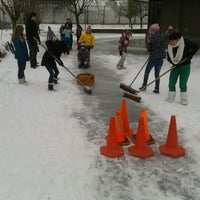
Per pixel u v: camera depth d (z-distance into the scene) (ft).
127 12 123.13
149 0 61.77
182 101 24.80
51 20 126.93
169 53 24.12
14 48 29.50
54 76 30.22
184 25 54.54
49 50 27.48
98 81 32.50
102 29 109.09
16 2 61.26
